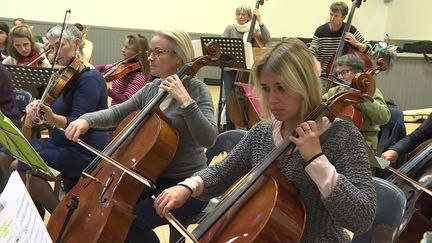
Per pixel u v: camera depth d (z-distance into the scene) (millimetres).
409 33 8789
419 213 1915
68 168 2377
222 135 2295
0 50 4566
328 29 4297
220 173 1540
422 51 6598
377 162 1726
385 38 9320
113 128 2398
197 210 2021
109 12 7805
